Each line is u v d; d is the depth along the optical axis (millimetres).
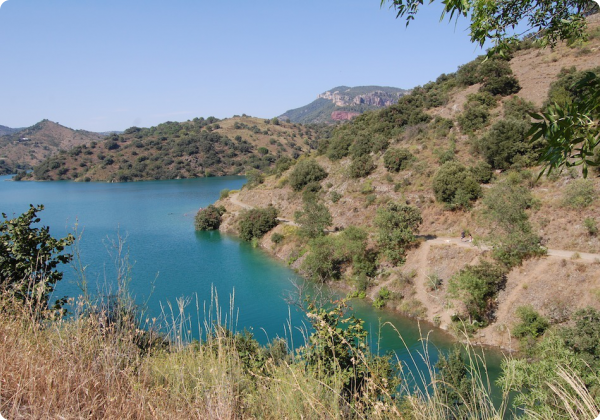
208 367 4582
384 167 50438
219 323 5418
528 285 25875
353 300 32156
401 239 35594
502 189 34125
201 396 3951
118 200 101625
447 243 33750
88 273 30469
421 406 3752
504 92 51625
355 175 52062
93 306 5160
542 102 44781
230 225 62719
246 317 28578
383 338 24969
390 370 6293
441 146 47969
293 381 4367
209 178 155250
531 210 32219
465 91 56812
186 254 49031
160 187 130125
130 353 4609
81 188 134125
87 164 172250
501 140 40438
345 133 64438
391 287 31859
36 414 3184
